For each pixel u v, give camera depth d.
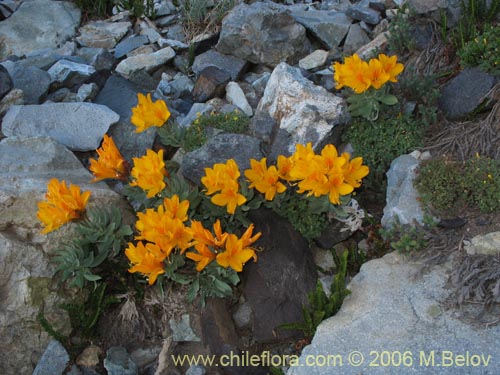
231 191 0.63
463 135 0.73
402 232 0.66
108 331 0.67
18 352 0.64
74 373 0.64
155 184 0.64
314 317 0.62
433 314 0.59
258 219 0.69
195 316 0.65
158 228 0.61
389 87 0.75
